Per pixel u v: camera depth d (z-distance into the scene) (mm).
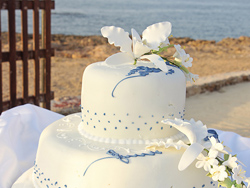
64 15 24531
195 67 13016
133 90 2312
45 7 5691
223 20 28406
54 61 13227
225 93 9625
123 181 2209
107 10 27906
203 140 2490
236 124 7137
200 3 39125
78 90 9680
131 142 2393
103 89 2354
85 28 20688
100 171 2229
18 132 3730
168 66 2590
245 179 2199
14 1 5348
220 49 17156
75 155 2305
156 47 2496
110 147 2355
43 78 6027
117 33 2508
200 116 7496
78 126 2738
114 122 2381
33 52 5758
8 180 3297
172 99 2426
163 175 2252
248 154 3799
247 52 16672
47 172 2445
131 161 2227
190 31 23094
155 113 2377
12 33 5441
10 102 5645
